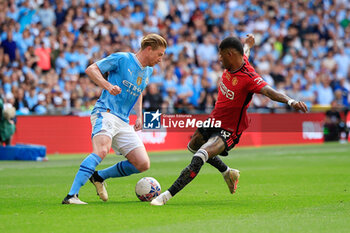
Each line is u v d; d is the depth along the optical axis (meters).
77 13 74.06
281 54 92.44
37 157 50.78
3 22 67.25
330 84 91.62
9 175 37.22
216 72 78.50
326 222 18.31
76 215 19.50
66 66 67.88
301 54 93.25
